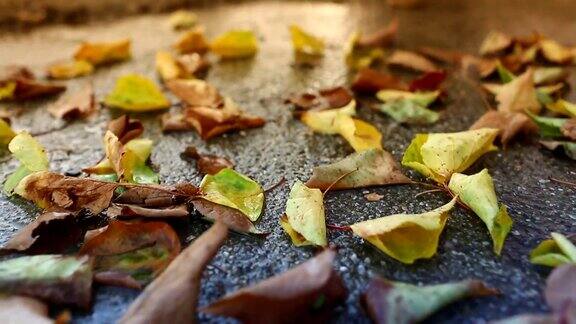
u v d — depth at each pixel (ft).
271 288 0.55
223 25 1.94
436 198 0.87
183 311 0.57
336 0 2.26
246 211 0.83
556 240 0.68
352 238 0.78
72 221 0.78
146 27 1.94
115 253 0.72
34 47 1.73
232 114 1.13
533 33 1.66
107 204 0.81
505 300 0.66
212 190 0.83
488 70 1.41
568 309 0.52
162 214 0.77
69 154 1.07
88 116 1.23
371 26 1.92
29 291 0.65
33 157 0.91
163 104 1.25
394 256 0.71
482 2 2.19
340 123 1.05
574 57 1.51
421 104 1.23
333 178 0.88
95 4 2.03
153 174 0.95
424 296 0.60
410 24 1.94
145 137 1.12
